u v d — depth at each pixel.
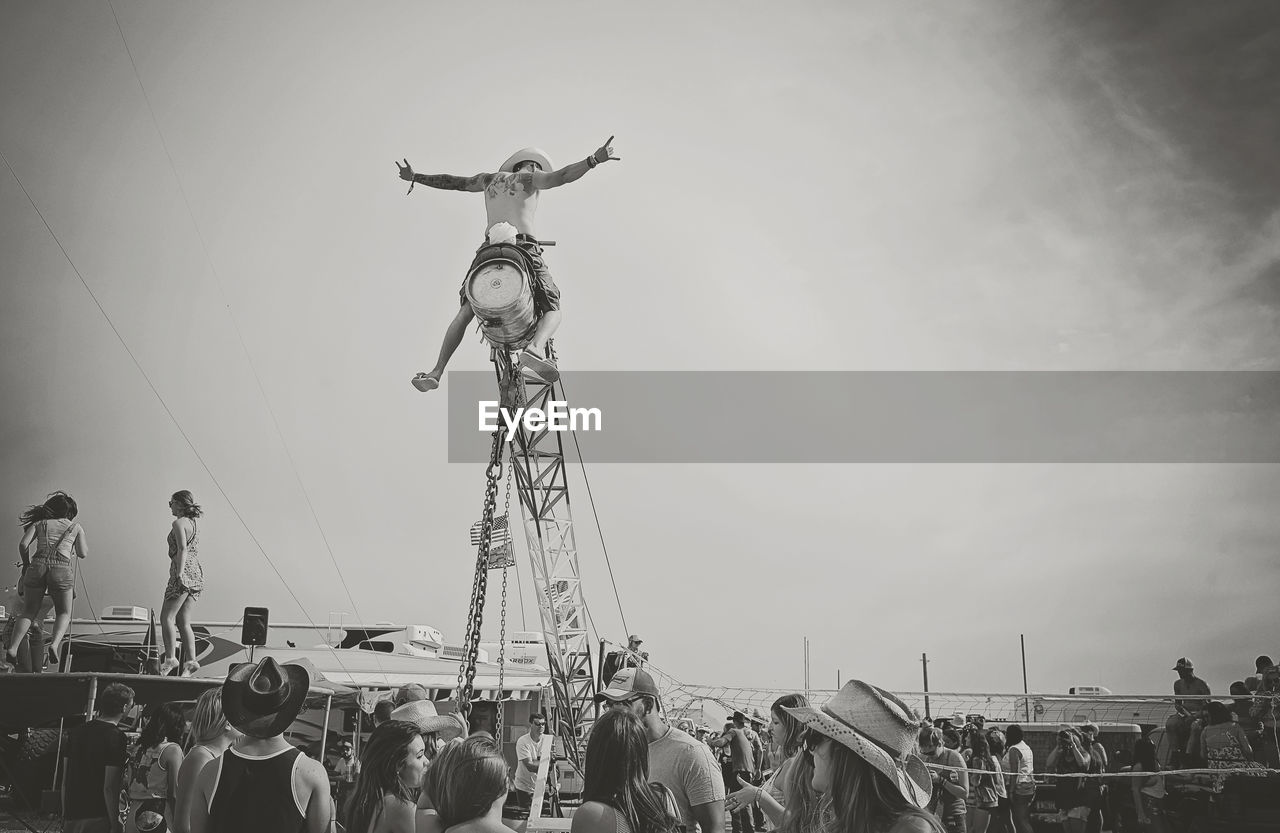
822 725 3.37
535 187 12.06
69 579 12.02
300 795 4.83
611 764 4.14
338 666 17.16
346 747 16.58
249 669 4.92
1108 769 16.03
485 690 19.16
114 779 8.34
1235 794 12.99
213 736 5.72
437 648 21.28
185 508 12.85
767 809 5.20
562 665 14.45
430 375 11.73
